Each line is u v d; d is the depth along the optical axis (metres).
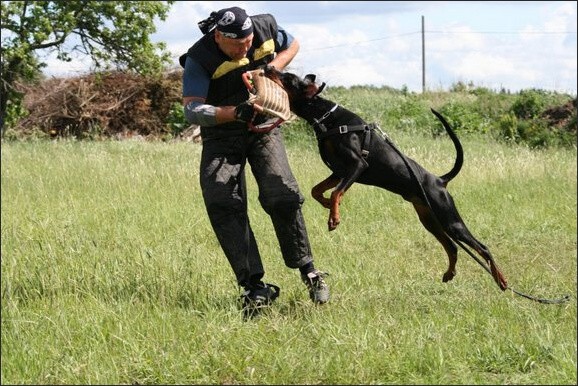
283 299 5.49
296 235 5.19
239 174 5.11
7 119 21.02
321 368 3.96
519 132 22.02
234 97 5.14
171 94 22.81
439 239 6.03
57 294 5.30
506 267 7.07
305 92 5.56
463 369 3.98
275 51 5.34
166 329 4.42
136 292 5.21
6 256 6.23
